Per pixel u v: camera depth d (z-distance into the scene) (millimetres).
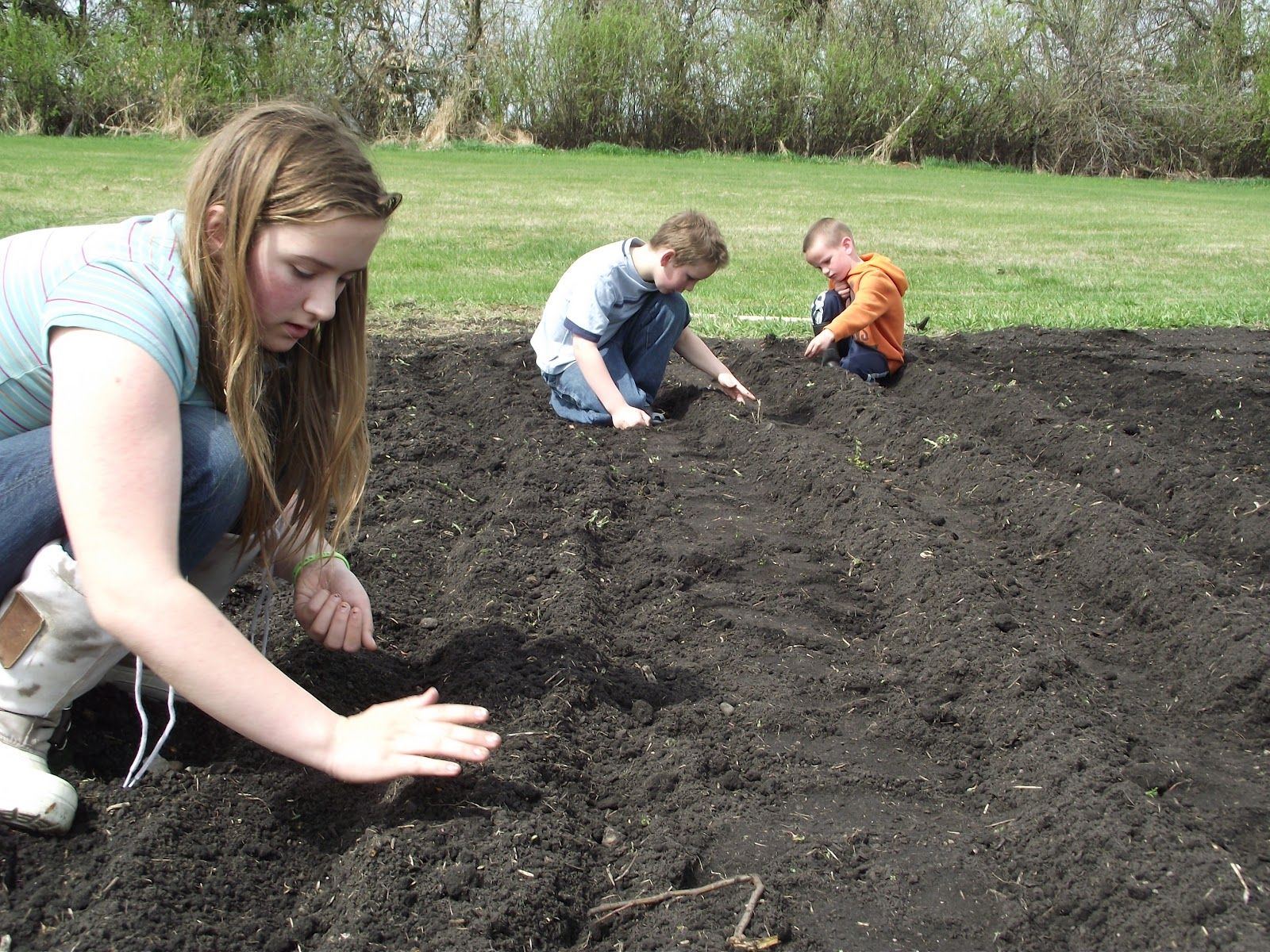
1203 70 30766
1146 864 2131
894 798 2496
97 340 1850
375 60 28391
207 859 2070
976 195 20641
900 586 3521
